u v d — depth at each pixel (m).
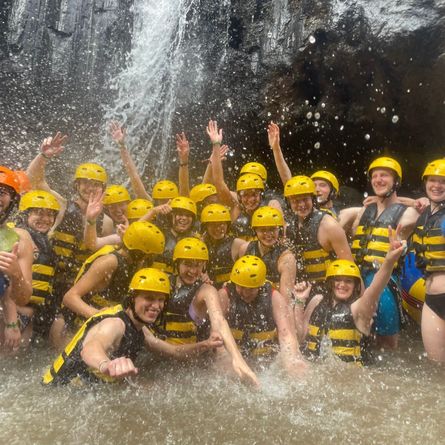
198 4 11.74
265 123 11.09
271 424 3.85
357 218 6.83
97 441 3.50
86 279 5.22
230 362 5.00
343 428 3.81
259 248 6.04
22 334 5.39
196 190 7.50
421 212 6.28
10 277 4.74
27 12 11.81
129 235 5.18
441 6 8.23
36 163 6.71
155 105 11.80
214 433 3.68
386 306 5.91
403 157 10.32
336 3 9.47
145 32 11.94
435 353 5.50
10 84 11.67
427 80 8.60
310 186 6.21
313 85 10.54
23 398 4.11
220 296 5.25
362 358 5.21
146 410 4.02
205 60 11.64
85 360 3.81
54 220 5.90
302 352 5.36
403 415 4.07
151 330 5.20
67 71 11.80
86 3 11.98
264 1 11.35
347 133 10.50
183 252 5.23
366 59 9.09
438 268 5.51
